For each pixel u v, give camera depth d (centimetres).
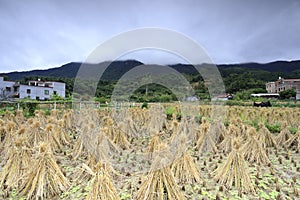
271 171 469
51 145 595
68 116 855
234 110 1189
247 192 381
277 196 360
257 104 1645
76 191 374
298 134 665
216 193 378
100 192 295
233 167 402
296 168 500
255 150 536
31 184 363
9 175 394
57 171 378
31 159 408
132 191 371
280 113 1091
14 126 616
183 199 324
